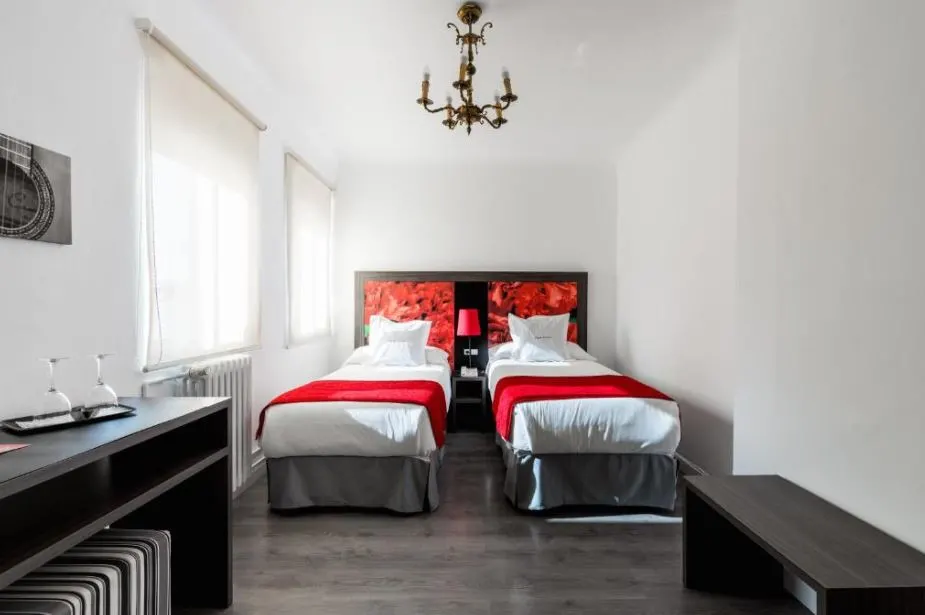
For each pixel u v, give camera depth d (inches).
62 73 70.1
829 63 74.0
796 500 74.1
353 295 205.8
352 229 205.9
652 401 116.6
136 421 64.1
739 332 97.0
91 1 75.2
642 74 129.3
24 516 54.0
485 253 207.6
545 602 79.4
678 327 149.0
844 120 70.9
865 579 51.7
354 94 143.2
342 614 76.1
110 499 58.7
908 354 60.3
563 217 208.5
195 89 101.3
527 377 146.6
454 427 191.3
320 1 98.3
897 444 61.8
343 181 205.8
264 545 98.3
